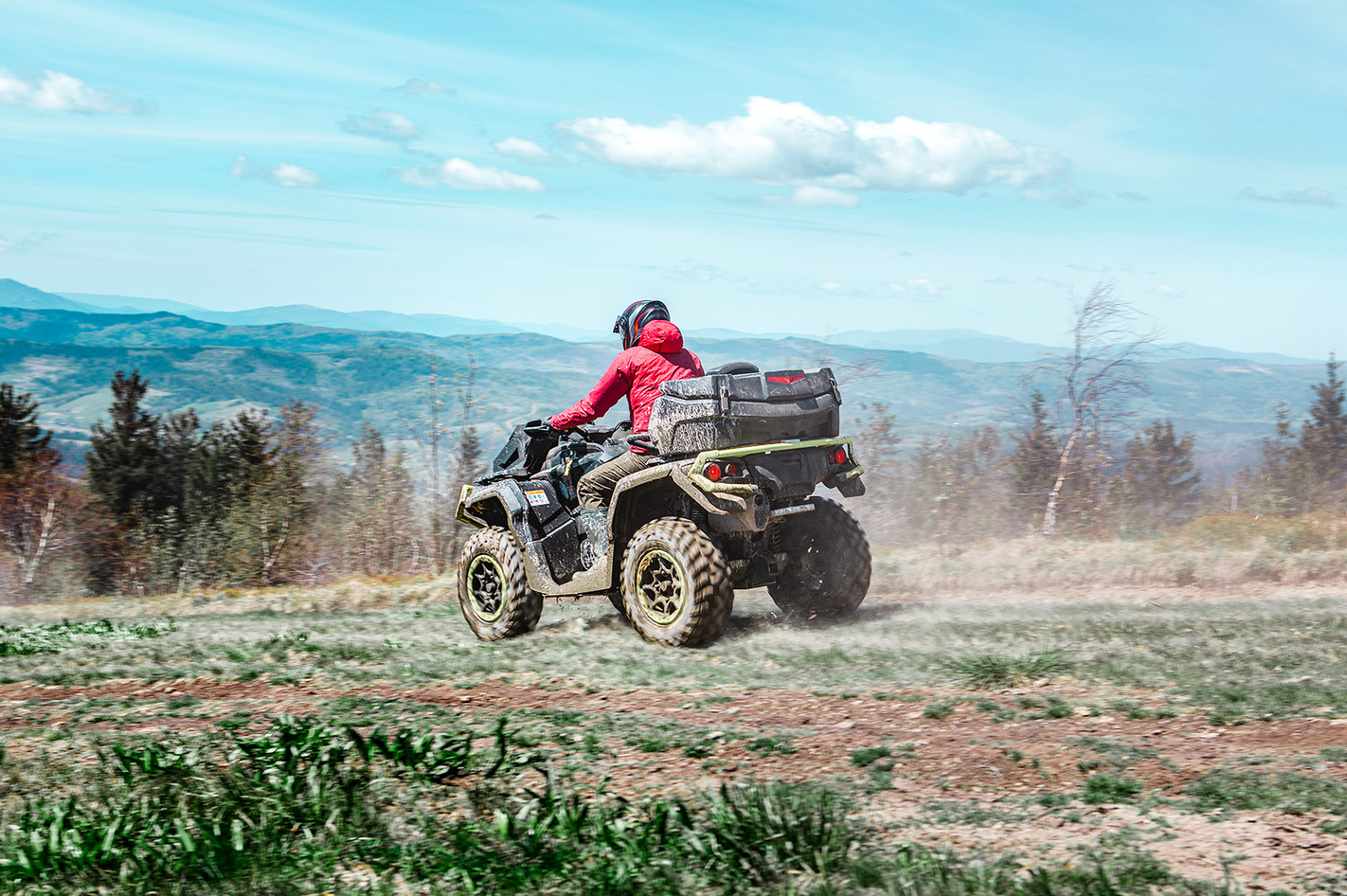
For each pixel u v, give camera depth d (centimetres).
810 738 409
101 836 300
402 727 448
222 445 5506
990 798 319
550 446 797
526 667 600
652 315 735
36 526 4919
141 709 519
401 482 3472
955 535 1880
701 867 272
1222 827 276
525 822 307
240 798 330
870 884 254
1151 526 1847
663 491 707
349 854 299
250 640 767
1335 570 862
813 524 752
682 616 643
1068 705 434
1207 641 564
